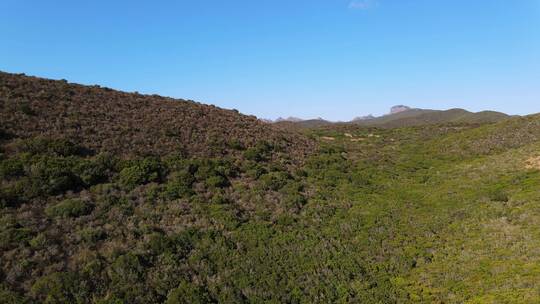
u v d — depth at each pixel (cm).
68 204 1605
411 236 1878
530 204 1944
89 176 1875
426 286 1402
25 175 1741
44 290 1148
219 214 1861
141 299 1209
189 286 1305
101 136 2408
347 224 2008
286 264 1542
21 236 1348
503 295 1207
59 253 1331
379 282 1455
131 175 2003
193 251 1537
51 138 2120
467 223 1945
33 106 2503
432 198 2473
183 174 2194
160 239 1523
